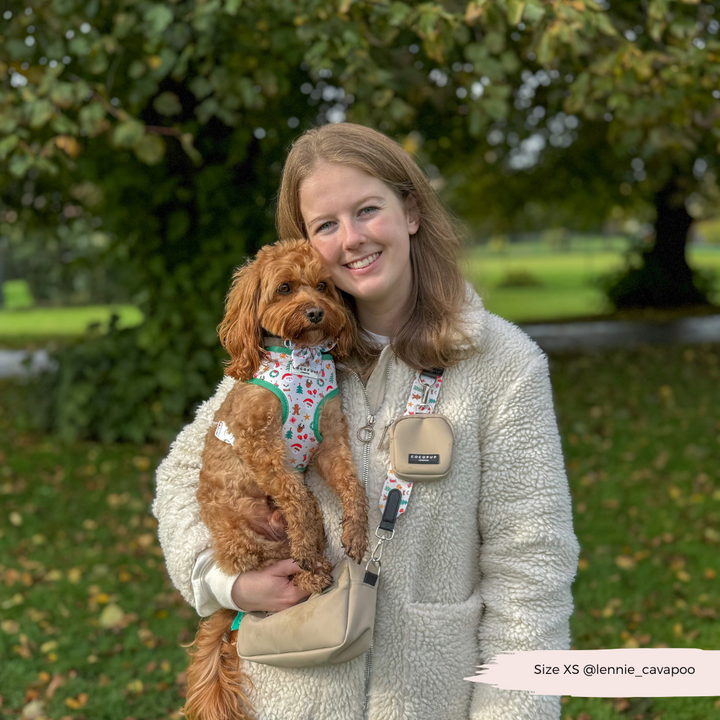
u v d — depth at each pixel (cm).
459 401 176
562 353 1306
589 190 1678
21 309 2708
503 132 1128
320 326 188
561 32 432
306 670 171
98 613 460
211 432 202
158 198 738
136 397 770
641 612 445
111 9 562
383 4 463
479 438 177
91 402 787
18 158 494
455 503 173
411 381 180
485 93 505
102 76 635
